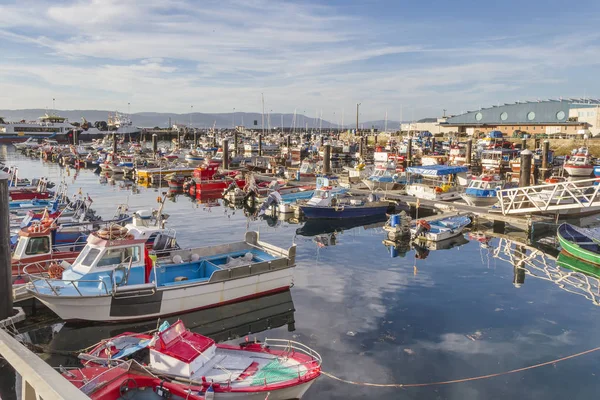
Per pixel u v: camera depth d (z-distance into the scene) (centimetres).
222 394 1044
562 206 3142
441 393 1220
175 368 1105
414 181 5041
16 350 423
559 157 8244
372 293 1998
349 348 1473
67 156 7956
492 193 3928
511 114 12512
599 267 2423
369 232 3353
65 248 2050
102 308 1565
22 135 11262
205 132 18225
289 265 1947
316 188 4281
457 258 2595
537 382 1277
